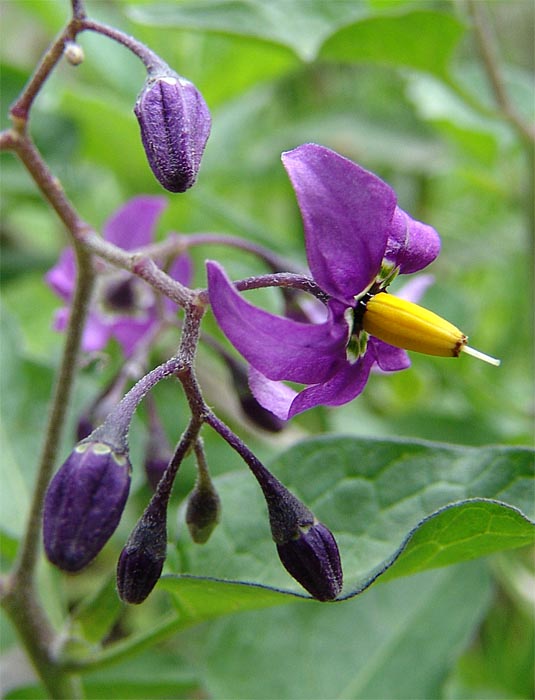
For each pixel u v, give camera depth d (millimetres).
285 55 104
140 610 112
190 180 58
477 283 157
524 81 126
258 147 138
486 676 110
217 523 60
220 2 102
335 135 140
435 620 89
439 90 122
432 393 127
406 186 151
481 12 108
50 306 131
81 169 130
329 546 54
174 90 58
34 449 89
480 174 125
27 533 72
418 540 59
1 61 115
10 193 118
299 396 55
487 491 66
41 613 74
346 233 53
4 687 110
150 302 89
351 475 69
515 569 111
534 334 118
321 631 88
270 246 114
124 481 51
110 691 91
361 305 57
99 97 114
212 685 85
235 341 50
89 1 136
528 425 112
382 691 85
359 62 104
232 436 55
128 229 90
